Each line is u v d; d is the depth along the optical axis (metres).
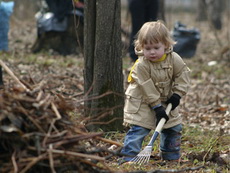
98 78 10.56
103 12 10.38
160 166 8.87
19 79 7.38
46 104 6.75
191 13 53.09
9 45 23.20
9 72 7.39
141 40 8.58
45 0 21.98
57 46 21.47
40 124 6.52
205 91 16.61
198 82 18.02
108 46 10.46
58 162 6.37
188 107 14.52
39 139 6.41
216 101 14.84
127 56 21.55
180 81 8.93
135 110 8.95
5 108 6.41
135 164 8.65
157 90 8.90
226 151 9.77
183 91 8.90
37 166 6.54
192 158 9.66
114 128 10.75
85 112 10.84
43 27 21.42
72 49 21.44
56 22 21.28
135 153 8.90
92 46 10.83
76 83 14.45
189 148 10.17
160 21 8.98
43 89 7.41
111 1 10.36
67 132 6.70
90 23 10.77
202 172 8.60
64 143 6.58
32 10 38.84
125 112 9.10
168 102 8.90
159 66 8.78
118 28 10.54
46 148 6.33
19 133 6.38
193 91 16.72
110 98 10.62
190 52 23.28
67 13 21.23
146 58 8.75
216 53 25.02
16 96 6.59
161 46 8.55
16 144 6.43
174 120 9.06
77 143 6.77
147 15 19.28
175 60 8.88
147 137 10.88
